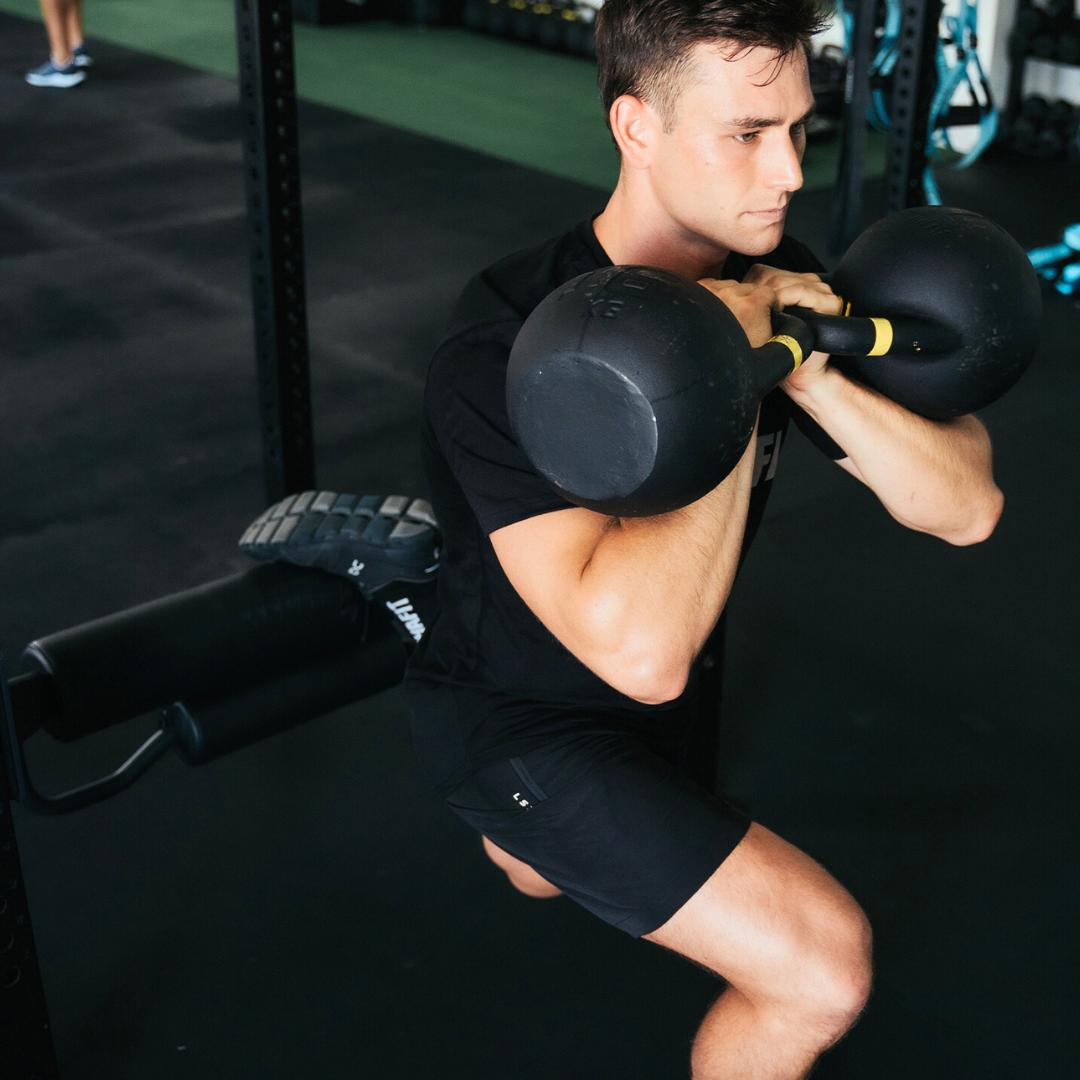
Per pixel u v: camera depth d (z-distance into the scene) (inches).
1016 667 90.2
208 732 64.7
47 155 217.5
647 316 32.4
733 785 78.3
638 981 64.2
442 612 51.5
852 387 44.2
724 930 44.1
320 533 64.5
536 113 250.7
